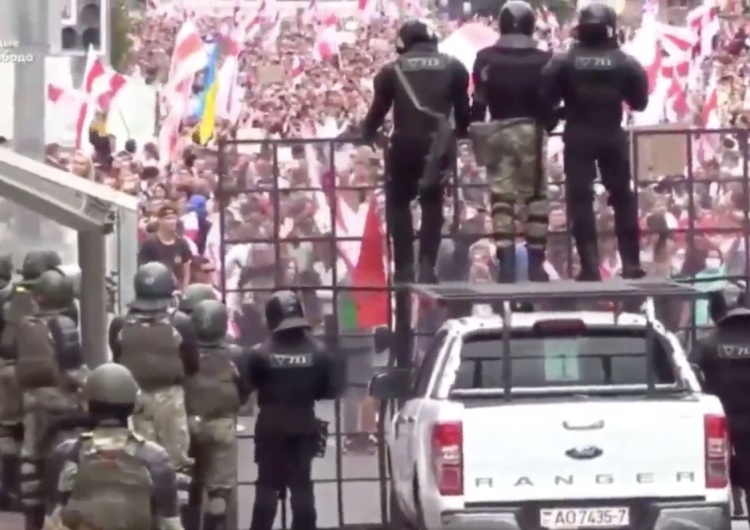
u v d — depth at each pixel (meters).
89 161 48.84
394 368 32.53
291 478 31.31
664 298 28.69
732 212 38.62
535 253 32.69
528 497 26.14
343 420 40.03
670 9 82.12
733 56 77.81
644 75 32.66
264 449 31.22
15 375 30.38
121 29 84.56
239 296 40.81
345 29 93.50
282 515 32.53
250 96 77.25
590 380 27.77
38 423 29.77
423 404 27.92
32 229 39.97
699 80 62.75
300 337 31.12
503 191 32.47
